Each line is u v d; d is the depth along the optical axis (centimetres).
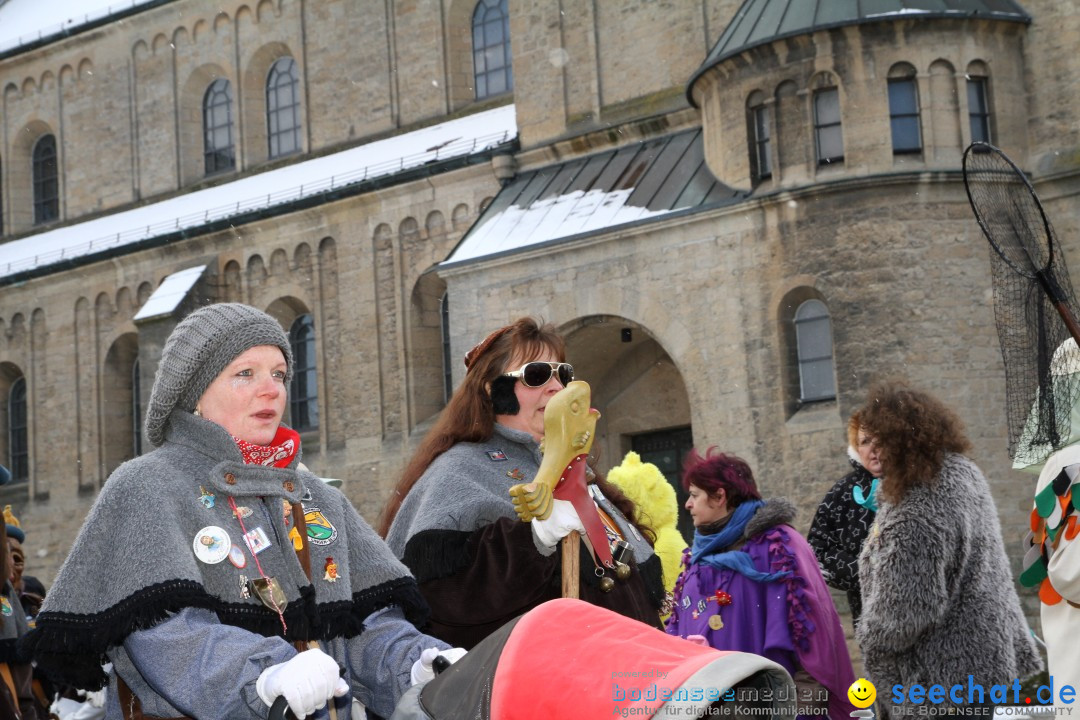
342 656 457
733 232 2642
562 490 488
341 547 459
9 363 4400
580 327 2836
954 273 2514
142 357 3791
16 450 4428
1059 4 2642
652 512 971
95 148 4575
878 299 2502
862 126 2555
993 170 566
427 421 3559
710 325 2655
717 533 819
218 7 4319
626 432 3109
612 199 2909
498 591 504
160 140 4450
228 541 425
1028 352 570
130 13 4475
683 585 827
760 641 781
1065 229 2606
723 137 2744
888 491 714
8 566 752
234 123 4294
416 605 469
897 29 2570
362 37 4000
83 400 4222
